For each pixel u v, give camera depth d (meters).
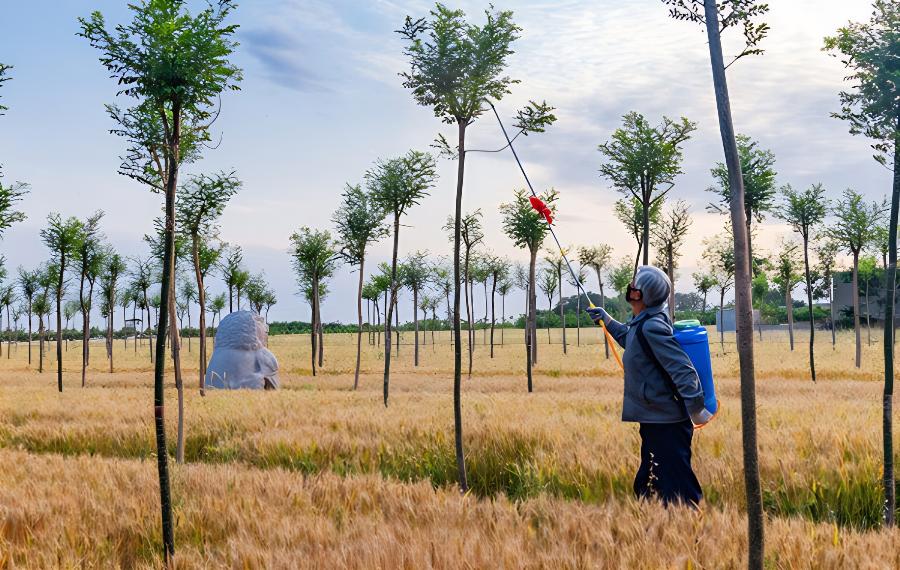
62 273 23.69
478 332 99.19
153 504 6.12
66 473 7.76
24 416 15.41
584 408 13.60
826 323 76.31
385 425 11.24
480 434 9.51
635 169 17.50
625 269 51.03
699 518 4.94
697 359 5.64
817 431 8.77
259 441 10.58
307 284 56.09
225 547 4.75
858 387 21.11
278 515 5.53
